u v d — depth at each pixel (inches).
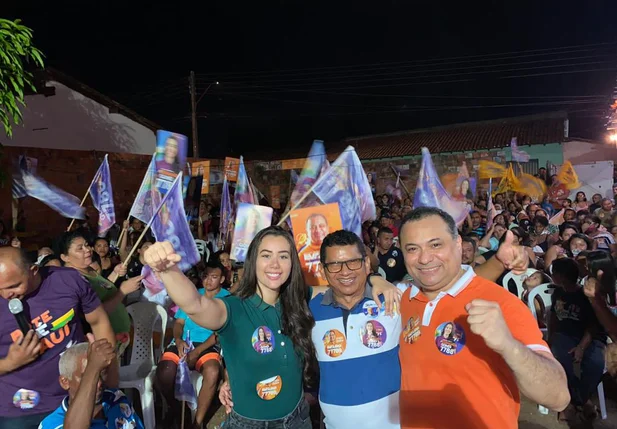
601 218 388.2
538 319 199.0
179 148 191.5
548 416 167.3
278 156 1021.2
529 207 427.2
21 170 358.6
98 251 237.5
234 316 91.9
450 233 80.0
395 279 229.0
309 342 97.3
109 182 229.0
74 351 84.6
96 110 602.5
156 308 179.8
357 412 93.6
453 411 75.7
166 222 185.0
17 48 183.5
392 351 95.0
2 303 100.5
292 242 99.3
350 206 172.1
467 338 75.7
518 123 873.5
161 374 162.7
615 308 143.9
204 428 165.0
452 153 760.3
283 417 94.2
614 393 183.8
